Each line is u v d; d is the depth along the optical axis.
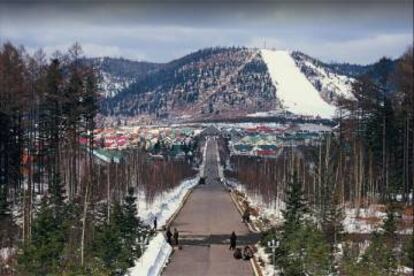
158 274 71.06
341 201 104.88
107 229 69.94
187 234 103.00
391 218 75.62
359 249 72.19
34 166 123.31
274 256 72.69
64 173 109.25
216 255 83.81
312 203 106.94
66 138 110.25
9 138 107.44
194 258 81.69
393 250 68.00
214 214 133.50
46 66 104.56
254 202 162.75
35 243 64.12
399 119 120.25
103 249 66.88
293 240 71.50
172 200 163.12
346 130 134.75
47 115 109.50
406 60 83.81
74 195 97.50
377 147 125.62
